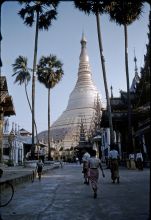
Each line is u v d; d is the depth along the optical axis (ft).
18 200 36.50
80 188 49.75
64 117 407.85
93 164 38.24
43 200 36.35
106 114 142.00
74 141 358.64
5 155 163.84
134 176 71.36
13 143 168.35
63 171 118.21
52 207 31.07
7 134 170.09
